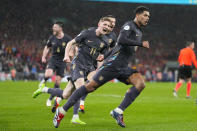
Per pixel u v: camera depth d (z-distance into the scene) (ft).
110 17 24.93
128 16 133.59
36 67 97.66
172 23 145.79
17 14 127.85
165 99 42.88
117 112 20.71
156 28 145.59
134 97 20.67
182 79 47.65
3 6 126.41
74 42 23.58
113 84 76.84
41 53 110.42
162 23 145.28
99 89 59.88
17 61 97.60
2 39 117.70
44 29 129.29
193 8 144.25
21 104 33.01
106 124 22.30
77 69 24.04
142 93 53.36
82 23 136.15
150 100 40.70
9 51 106.32
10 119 23.49
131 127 21.15
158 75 106.22
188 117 26.14
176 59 137.49
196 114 28.09
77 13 135.13
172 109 31.30
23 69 95.61
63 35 35.60
